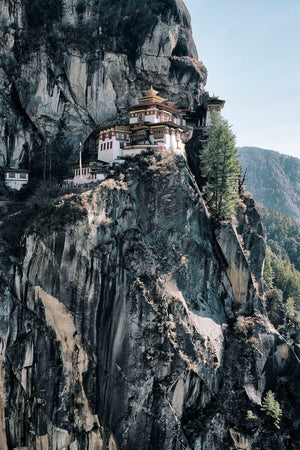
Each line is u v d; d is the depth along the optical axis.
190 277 59.50
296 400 57.62
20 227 61.06
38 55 71.00
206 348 55.28
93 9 74.69
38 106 72.12
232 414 54.19
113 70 76.75
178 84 83.31
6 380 53.66
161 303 53.34
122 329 51.81
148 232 58.28
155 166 61.06
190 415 53.25
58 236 54.22
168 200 59.25
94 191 57.19
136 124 68.50
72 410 51.97
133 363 50.91
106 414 51.16
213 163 67.12
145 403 50.28
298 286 95.62
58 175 76.31
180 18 83.31
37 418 52.31
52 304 53.97
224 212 65.56
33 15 72.94
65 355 53.00
